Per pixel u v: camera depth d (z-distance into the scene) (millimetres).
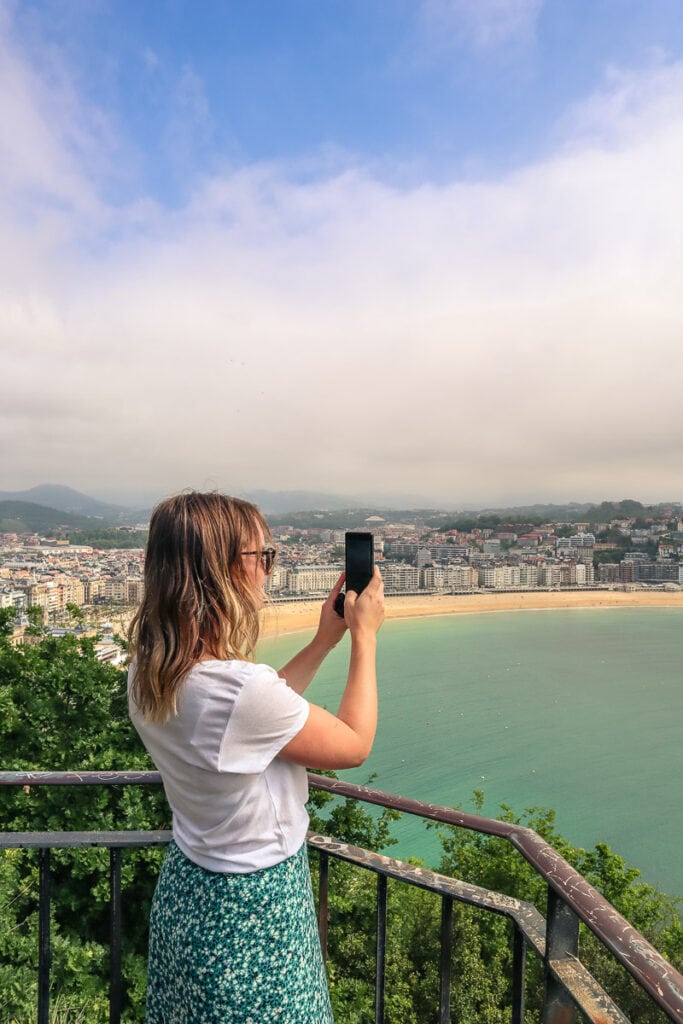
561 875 1186
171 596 1191
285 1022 1150
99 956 6832
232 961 1141
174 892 1225
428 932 10922
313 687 54094
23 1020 4383
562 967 1210
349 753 1169
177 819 1265
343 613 1508
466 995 10008
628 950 969
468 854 15492
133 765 8328
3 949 5953
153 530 1262
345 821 9945
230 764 1126
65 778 1716
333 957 9703
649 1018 7918
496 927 11602
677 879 26000
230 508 1264
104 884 7238
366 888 10070
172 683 1157
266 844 1174
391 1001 9703
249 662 1237
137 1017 6781
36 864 7242
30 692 8688
